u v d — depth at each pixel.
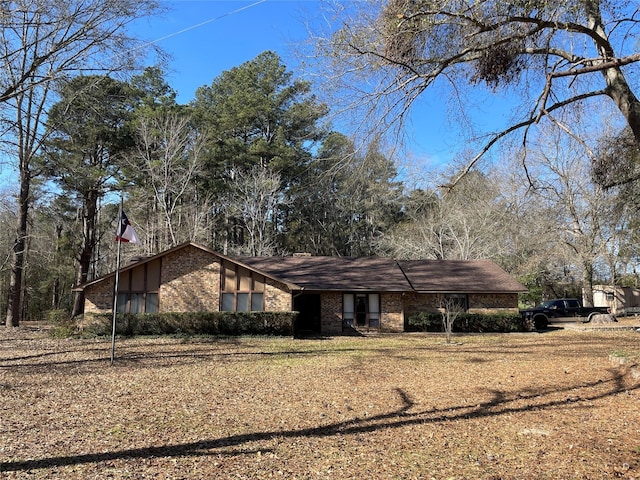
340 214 42.81
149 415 7.77
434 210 33.81
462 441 6.28
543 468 5.21
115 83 19.84
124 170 31.03
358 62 6.08
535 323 26.44
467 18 5.52
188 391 9.71
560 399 8.48
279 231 45.66
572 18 6.20
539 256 31.33
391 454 5.82
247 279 22.30
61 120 21.81
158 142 32.78
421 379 10.99
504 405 8.21
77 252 33.66
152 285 21.97
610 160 8.05
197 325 21.00
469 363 13.52
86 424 7.18
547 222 28.91
